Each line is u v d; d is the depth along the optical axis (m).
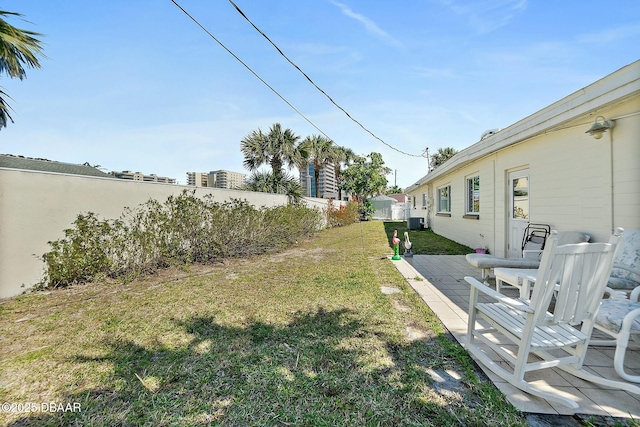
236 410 1.79
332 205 17.06
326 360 2.35
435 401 1.83
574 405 1.71
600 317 2.03
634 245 3.10
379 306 3.61
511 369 2.19
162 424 1.69
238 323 3.17
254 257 7.44
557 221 4.62
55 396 1.97
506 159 6.15
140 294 4.30
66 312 3.60
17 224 4.38
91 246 4.97
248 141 14.87
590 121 3.95
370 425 1.65
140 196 5.98
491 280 4.88
